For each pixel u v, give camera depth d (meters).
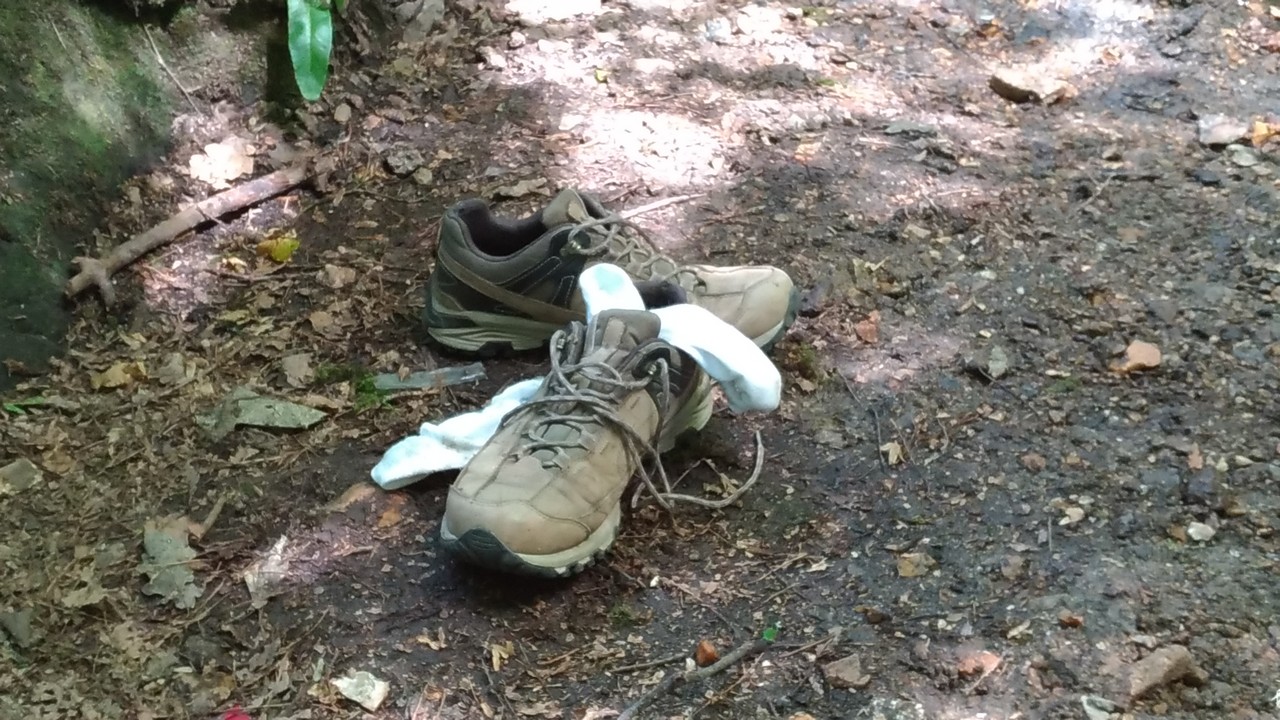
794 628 1.46
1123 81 2.66
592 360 1.58
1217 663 1.37
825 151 2.42
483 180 2.33
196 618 1.47
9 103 2.06
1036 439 1.74
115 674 1.40
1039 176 2.36
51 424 1.77
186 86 2.35
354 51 2.59
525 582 1.53
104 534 1.59
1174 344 1.92
